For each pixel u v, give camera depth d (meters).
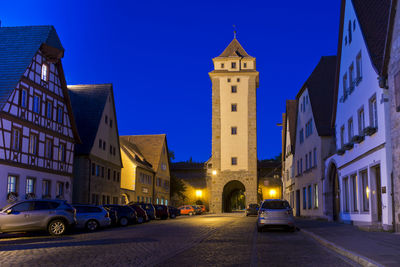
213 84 68.44
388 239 15.48
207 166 78.38
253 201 65.81
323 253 13.05
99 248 14.35
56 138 35.12
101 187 44.94
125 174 56.34
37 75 32.22
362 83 22.64
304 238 18.69
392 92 18.00
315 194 36.81
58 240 18.02
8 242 17.36
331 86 37.25
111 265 10.40
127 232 23.08
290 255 12.55
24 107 30.09
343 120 27.20
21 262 10.99
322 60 39.34
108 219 26.17
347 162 26.12
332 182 32.25
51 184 33.84
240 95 67.88
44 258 11.75
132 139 71.12
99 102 46.47
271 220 22.08
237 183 73.69
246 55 69.75
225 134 67.50
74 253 12.91
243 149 67.06
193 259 11.58
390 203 18.62
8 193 27.77
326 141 34.09
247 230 24.09
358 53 23.41
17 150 29.02
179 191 77.06
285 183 57.38
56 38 34.97
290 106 51.66
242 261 11.23
